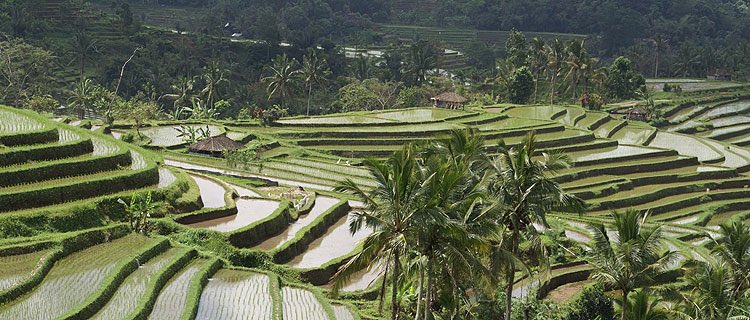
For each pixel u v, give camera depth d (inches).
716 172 4431.6
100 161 2508.6
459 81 7165.4
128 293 1840.6
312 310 1927.9
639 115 6402.6
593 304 2185.0
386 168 1549.0
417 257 1649.9
